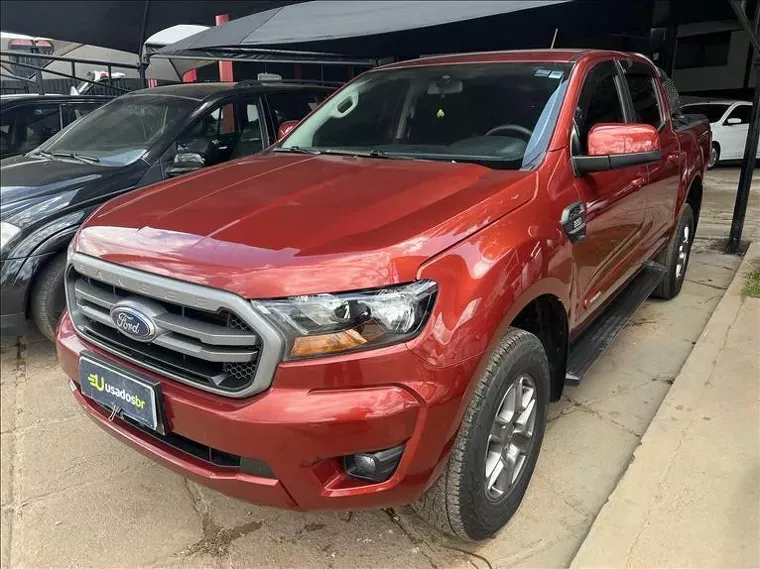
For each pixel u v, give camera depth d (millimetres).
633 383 3623
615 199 3062
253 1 7738
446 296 1924
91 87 10258
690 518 2350
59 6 7223
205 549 2408
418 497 2020
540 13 9461
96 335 2285
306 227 2049
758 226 7664
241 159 3203
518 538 2436
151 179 4363
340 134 3371
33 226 3719
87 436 3170
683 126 4645
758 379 3361
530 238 2262
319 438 1820
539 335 2627
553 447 3002
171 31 9711
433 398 1881
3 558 2355
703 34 18328
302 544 2434
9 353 4125
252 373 1875
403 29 5625
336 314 1822
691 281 5422
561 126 2777
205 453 2068
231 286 1844
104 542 2441
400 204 2213
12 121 6289
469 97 3125
